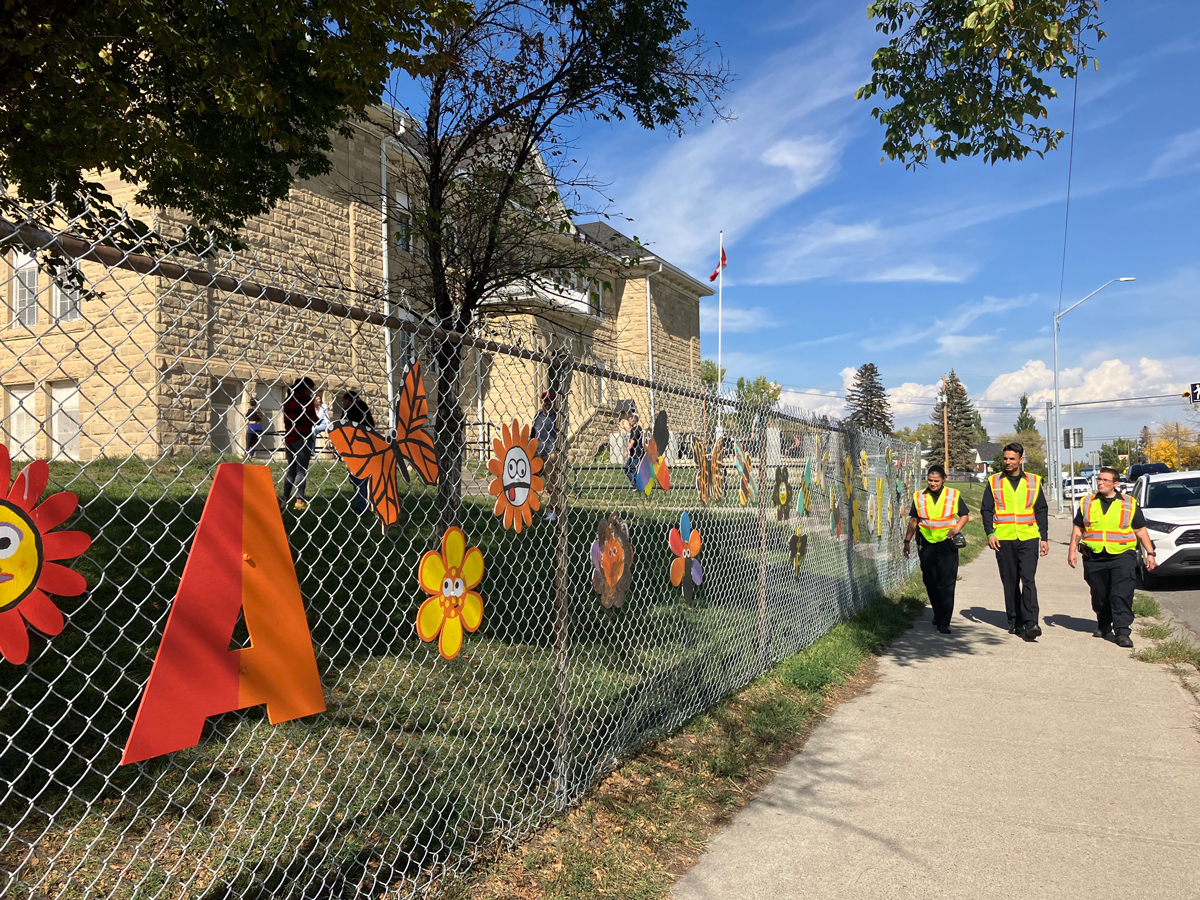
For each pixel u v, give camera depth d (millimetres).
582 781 4051
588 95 8109
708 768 4539
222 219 7164
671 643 5727
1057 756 4855
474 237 7938
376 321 2906
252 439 2623
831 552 8469
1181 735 5203
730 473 6066
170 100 6078
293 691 2568
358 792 3584
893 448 12664
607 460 4492
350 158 15719
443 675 4961
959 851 3656
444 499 3412
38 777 3266
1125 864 3529
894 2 7430
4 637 1857
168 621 2221
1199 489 12562
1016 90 7316
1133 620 8656
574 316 20672
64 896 2635
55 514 1992
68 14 4945
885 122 7902
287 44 5727
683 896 3271
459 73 7527
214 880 2709
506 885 3178
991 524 8500
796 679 6199
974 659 7379
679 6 7844
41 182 5566
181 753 3598
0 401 10656
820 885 3361
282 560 2564
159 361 10750
